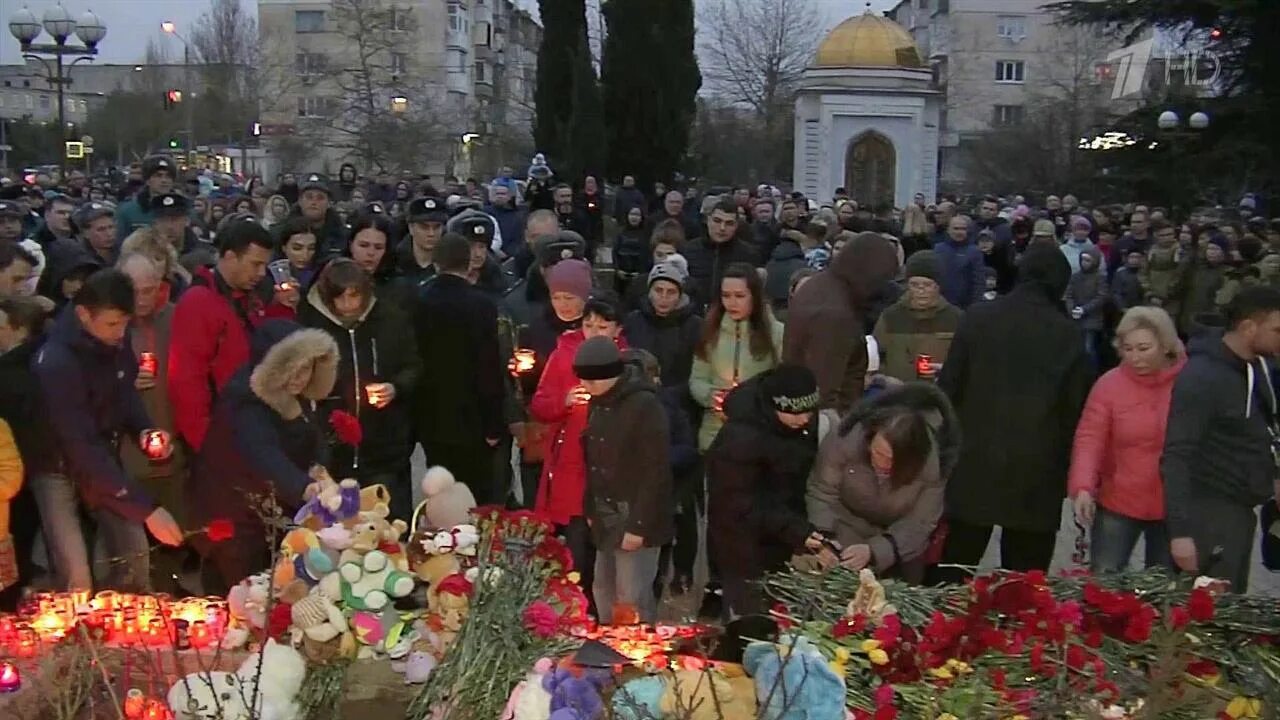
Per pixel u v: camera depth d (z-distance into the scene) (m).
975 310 5.47
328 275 5.82
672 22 25.17
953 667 3.63
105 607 4.11
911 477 4.82
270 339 5.54
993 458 5.33
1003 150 43.84
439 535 4.08
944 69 63.19
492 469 6.62
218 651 3.65
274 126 52.47
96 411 5.08
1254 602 4.10
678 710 3.10
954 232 11.63
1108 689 3.59
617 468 5.20
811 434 4.93
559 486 5.79
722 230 8.62
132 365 5.34
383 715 3.76
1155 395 5.28
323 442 5.20
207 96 49.12
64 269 7.55
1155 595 4.21
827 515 4.93
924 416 4.95
